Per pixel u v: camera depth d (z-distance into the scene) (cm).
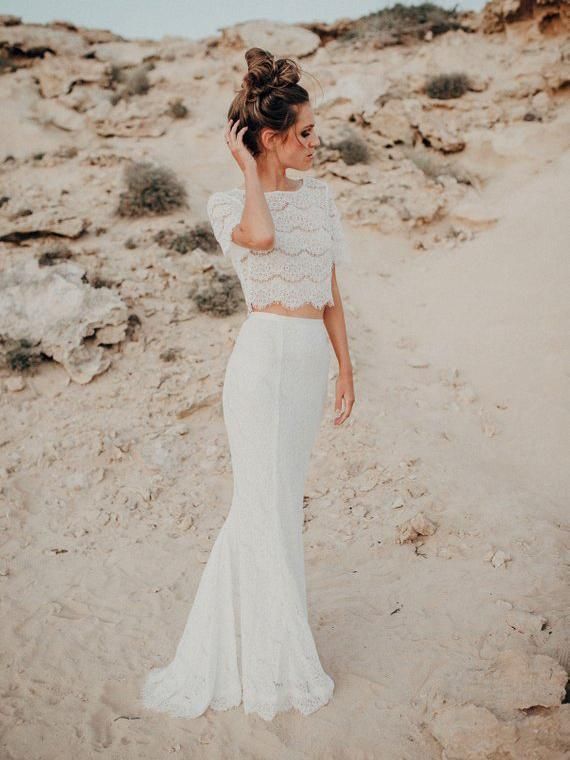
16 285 727
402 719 287
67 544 468
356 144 1138
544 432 564
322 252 274
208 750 279
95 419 603
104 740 292
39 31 1777
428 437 564
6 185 1127
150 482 530
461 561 406
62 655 353
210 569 293
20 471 547
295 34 1680
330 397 618
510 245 858
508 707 279
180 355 681
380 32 1578
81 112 1548
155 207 974
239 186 1184
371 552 425
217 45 1775
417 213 990
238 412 276
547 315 704
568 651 312
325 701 294
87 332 673
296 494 285
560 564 390
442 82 1273
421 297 832
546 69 1262
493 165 1138
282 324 272
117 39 1933
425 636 339
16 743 294
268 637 286
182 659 308
